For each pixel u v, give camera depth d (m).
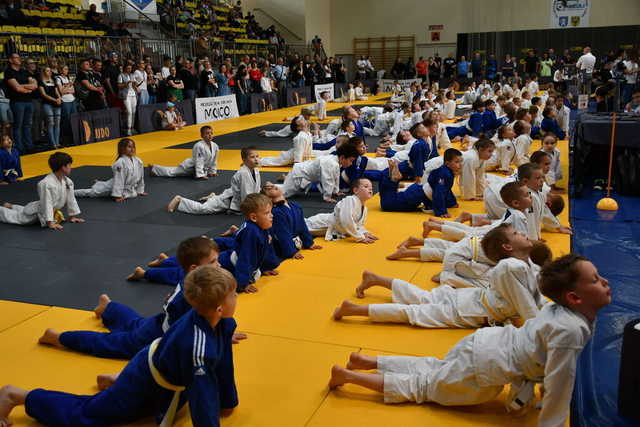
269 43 33.97
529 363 3.12
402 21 40.41
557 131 14.62
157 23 27.36
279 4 38.28
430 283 5.46
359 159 9.52
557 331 2.93
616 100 12.74
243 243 5.11
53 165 7.70
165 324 3.95
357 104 29.03
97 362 4.14
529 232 6.02
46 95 14.65
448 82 36.50
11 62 14.02
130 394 3.20
